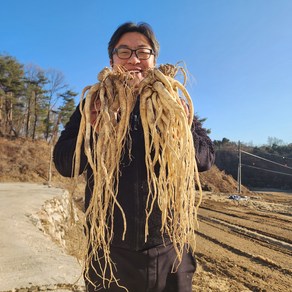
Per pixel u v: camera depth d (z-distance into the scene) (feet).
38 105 193.57
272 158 277.85
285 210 77.51
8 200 44.34
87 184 6.50
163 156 6.06
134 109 6.55
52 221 38.17
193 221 6.19
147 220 5.69
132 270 5.98
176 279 6.19
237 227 48.83
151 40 6.66
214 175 169.27
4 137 168.35
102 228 5.76
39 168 137.28
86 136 5.94
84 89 6.42
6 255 18.01
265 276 25.81
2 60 185.26
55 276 14.96
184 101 6.29
